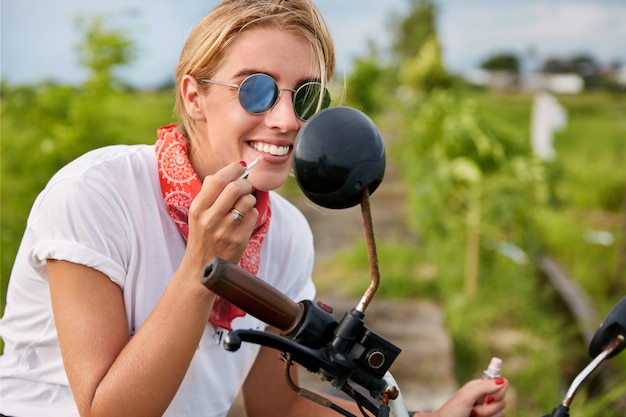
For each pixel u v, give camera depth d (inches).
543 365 189.8
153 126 216.7
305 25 64.5
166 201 66.5
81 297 61.4
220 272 47.8
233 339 45.9
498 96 1242.0
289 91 63.6
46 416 67.5
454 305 218.5
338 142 47.6
